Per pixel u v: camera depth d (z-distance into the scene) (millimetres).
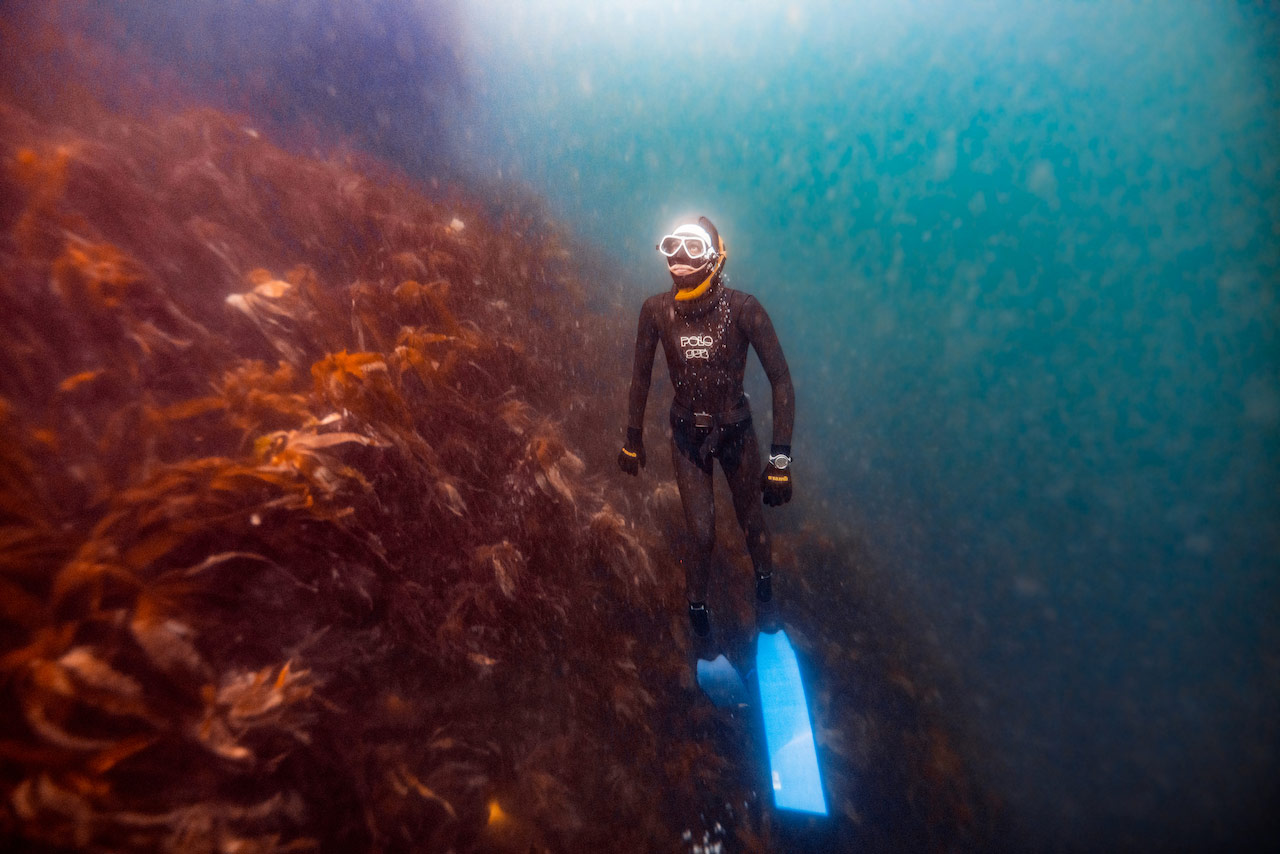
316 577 2303
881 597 4309
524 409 3895
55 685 1506
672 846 2471
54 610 1675
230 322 2969
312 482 2375
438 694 2422
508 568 2893
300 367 3057
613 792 2527
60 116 3264
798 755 2910
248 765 1763
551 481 3357
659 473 4551
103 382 2295
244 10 5254
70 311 2320
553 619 2982
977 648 4070
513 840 2170
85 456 2084
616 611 3318
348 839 1870
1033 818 3076
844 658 3672
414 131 6449
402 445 2881
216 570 2043
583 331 5484
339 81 6012
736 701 3088
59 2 3895
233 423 2506
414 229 4707
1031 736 3512
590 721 2738
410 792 2059
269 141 4602
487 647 2682
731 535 4230
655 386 5535
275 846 1682
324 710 2043
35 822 1411
